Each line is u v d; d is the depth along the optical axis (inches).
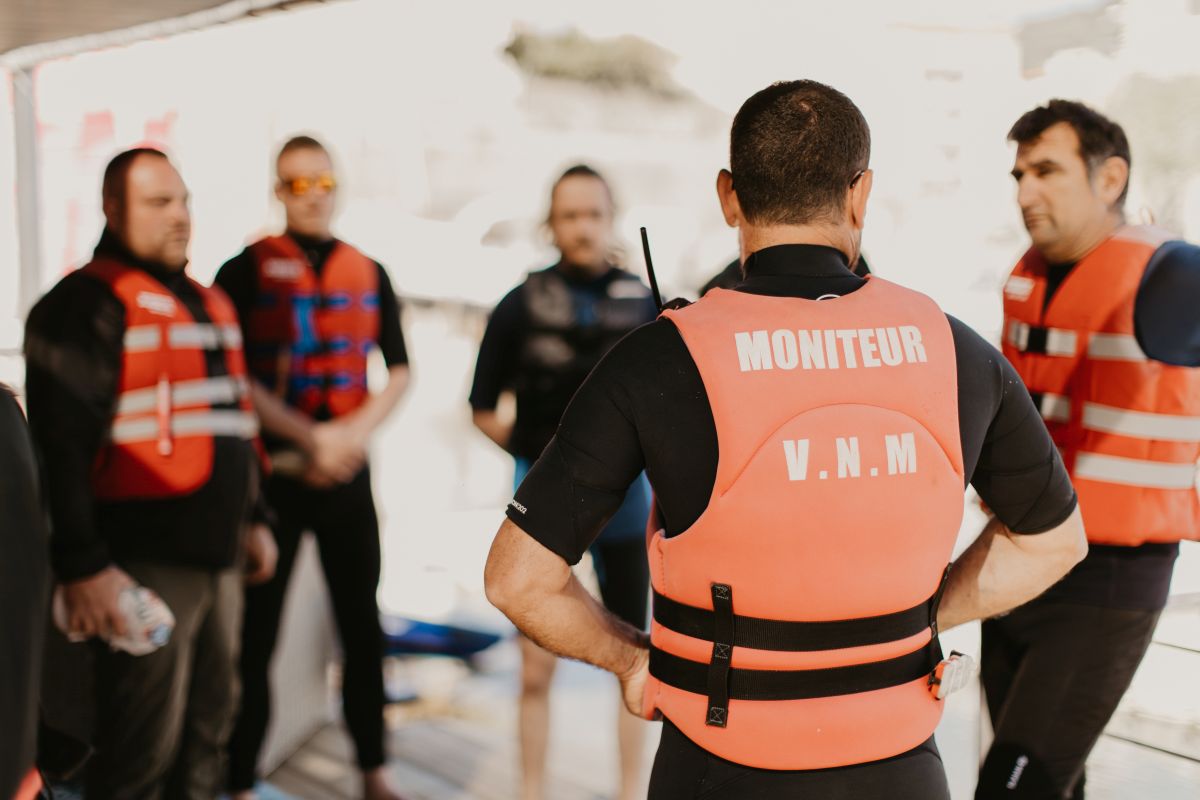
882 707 45.9
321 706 139.3
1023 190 79.2
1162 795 102.3
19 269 204.1
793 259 47.4
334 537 116.0
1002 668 79.9
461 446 258.2
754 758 45.4
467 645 158.4
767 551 43.9
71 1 142.8
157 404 87.2
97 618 82.0
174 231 89.3
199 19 151.2
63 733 52.5
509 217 374.3
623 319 107.0
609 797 115.2
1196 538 77.4
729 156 49.1
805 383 44.1
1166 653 102.3
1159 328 73.2
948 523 46.4
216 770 97.8
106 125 200.5
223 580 94.0
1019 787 75.7
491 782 120.7
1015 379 48.4
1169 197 221.0
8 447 40.1
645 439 44.9
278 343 117.3
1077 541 51.4
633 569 105.1
